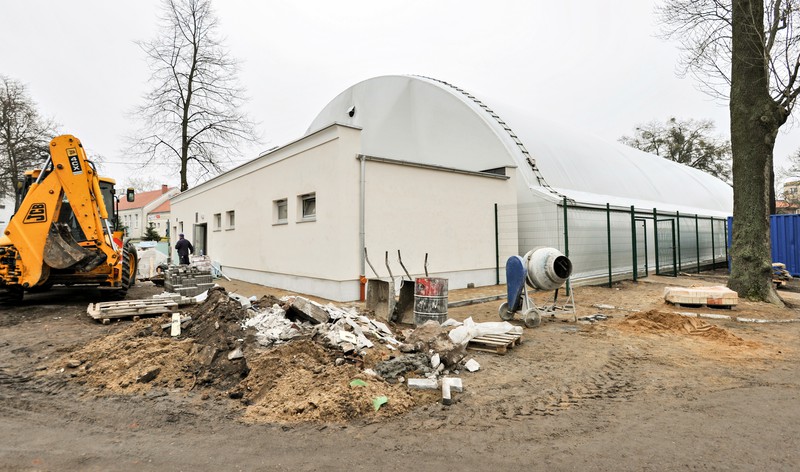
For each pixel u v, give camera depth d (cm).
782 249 1727
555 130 2023
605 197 1761
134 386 486
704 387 488
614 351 634
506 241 1418
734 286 1088
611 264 1474
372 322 699
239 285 1406
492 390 480
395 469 314
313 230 1121
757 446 346
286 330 595
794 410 419
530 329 784
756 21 1062
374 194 1082
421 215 1185
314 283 1118
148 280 1510
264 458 330
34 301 1049
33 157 2884
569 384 498
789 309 984
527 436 368
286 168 1255
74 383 502
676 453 335
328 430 379
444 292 759
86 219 920
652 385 495
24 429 384
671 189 2419
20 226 887
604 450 342
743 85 1091
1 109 2855
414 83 1842
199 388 483
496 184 1400
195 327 656
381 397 430
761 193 1064
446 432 376
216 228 1822
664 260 1906
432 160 1758
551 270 823
